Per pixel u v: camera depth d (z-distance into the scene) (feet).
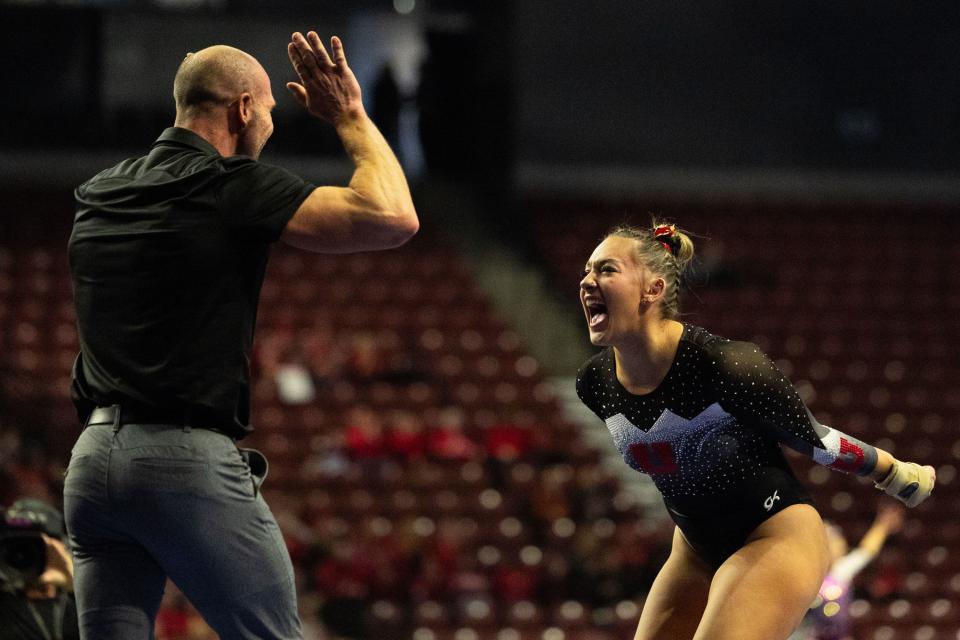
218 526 20.44
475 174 138.10
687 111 141.38
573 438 97.96
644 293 25.11
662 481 26.21
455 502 86.84
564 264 124.57
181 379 20.45
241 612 20.70
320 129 129.39
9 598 28.27
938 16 144.46
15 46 124.57
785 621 23.90
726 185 141.59
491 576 81.05
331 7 140.87
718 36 142.20
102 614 21.17
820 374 111.55
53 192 122.31
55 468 75.92
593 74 140.15
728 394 24.63
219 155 21.67
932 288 125.80
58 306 105.60
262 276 21.71
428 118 139.64
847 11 143.64
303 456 89.97
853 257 129.08
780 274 124.98
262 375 96.99
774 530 25.09
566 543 84.69
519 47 139.13
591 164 139.85
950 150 144.46
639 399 25.54
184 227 20.75
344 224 21.08
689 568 26.99
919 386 110.93
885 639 78.69
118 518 20.59
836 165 143.02
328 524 82.74
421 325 110.32
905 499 26.11
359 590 77.20
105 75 126.62
